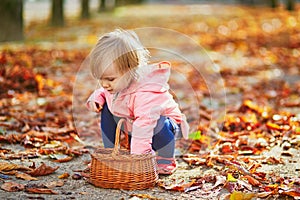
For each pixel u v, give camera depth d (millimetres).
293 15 26984
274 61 12836
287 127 6246
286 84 9578
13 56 11531
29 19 24562
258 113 7180
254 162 4969
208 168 4848
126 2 40969
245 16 27141
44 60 11656
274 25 22375
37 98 8117
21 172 4562
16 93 8320
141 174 4230
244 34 19219
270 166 4918
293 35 18453
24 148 5379
